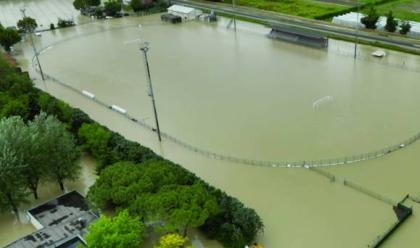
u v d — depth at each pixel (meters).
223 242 66.19
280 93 111.75
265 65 129.75
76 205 74.00
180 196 65.88
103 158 84.81
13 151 73.56
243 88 116.00
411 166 81.50
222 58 137.12
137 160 81.81
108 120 105.12
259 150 89.38
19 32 170.62
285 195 76.69
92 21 188.12
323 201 74.75
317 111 101.88
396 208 71.62
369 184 77.62
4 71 115.31
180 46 150.38
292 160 85.50
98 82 126.06
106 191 69.81
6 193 73.81
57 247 63.78
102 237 59.94
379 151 86.06
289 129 95.69
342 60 130.25
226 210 68.50
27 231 74.25
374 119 97.25
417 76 117.06
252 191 78.25
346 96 107.94
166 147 92.75
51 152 78.31
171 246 61.22
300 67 126.94
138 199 66.12
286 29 148.62
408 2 174.75
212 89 116.62
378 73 120.06
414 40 140.88
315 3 184.50
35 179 78.56
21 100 101.50
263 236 68.69
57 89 123.94
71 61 143.88
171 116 104.69
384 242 65.81
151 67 133.88
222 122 100.50
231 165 85.62
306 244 66.69
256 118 101.00
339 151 87.06
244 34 159.00
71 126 96.25
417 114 98.06
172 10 187.25
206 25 172.75
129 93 117.69
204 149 91.19
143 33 167.12
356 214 71.38
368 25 151.38
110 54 147.25
